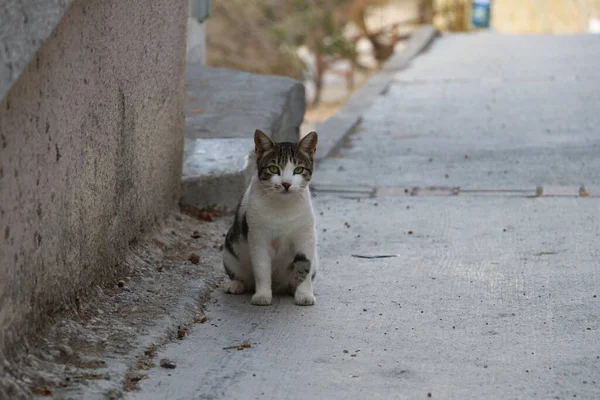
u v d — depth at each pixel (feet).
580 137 46.29
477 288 25.44
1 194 16.60
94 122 21.84
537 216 33.40
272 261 24.29
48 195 19.07
